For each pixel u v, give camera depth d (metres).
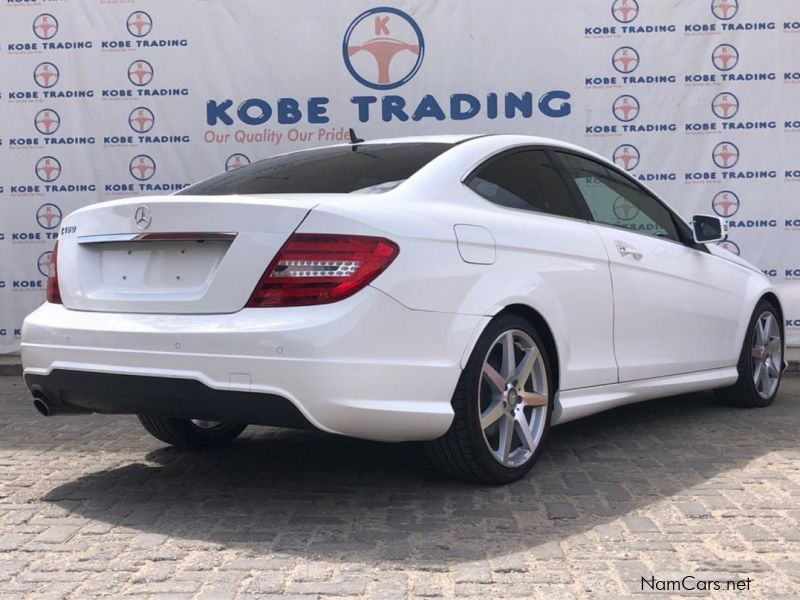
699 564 2.84
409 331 3.20
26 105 7.54
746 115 7.28
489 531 3.17
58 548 3.05
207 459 4.37
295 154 4.41
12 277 7.62
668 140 7.34
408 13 7.39
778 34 7.21
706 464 4.15
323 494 3.69
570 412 4.03
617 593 2.61
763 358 5.73
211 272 3.24
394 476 3.95
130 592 2.64
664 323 4.73
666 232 5.04
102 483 3.91
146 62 7.51
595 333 4.19
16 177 7.58
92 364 3.36
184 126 7.55
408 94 7.45
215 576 2.77
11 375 7.48
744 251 7.38
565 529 3.19
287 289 3.09
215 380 3.10
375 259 3.12
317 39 7.45
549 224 4.04
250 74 7.50
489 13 7.34
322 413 3.04
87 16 7.48
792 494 3.63
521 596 2.59
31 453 4.52
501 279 3.60
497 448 3.71
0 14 7.47
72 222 3.70
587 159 4.66
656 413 5.50
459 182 3.74
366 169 3.83
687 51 7.27
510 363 3.68
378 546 3.03
